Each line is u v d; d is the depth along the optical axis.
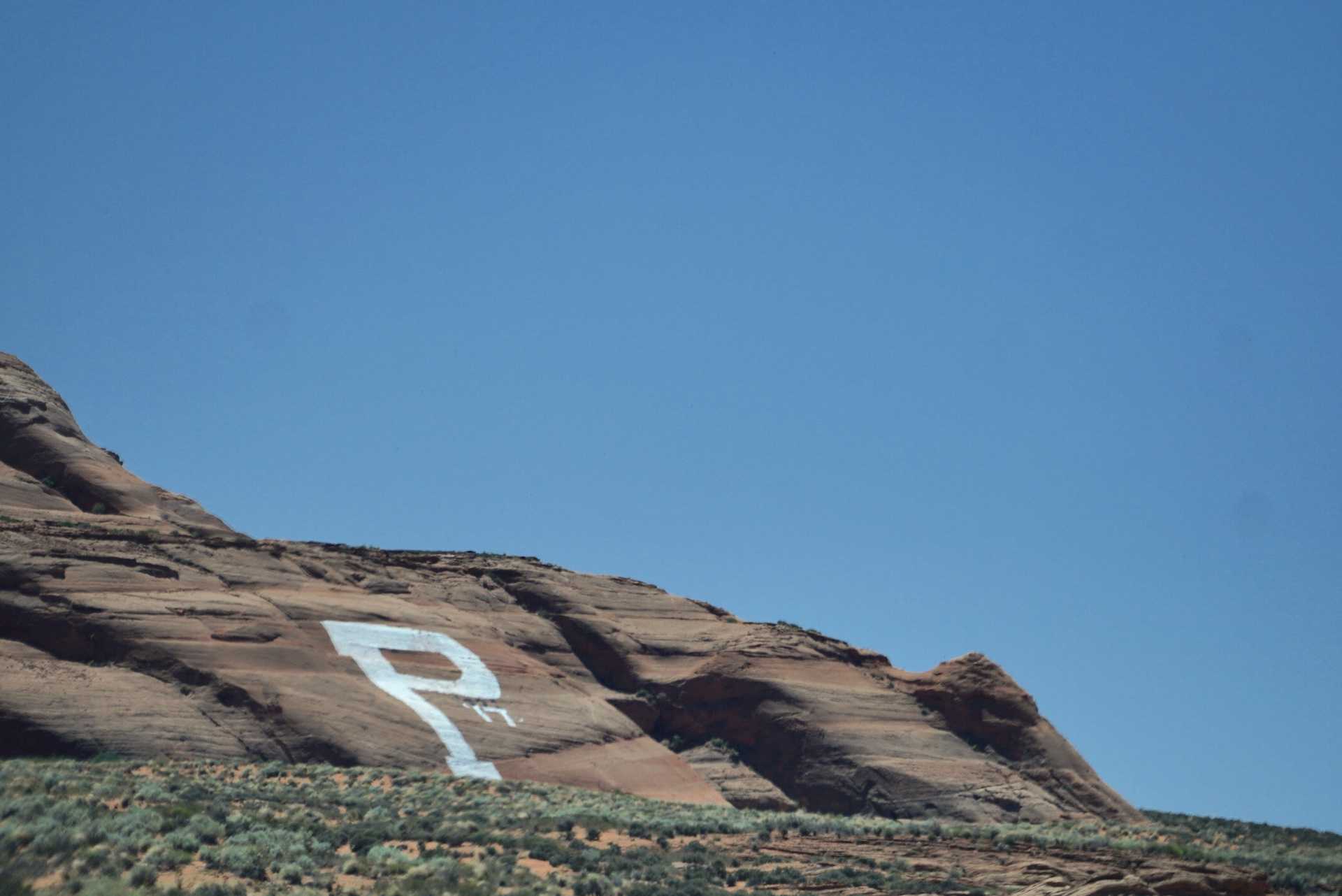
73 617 86.12
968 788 106.69
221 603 93.44
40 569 88.12
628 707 112.12
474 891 49.47
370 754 87.06
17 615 84.88
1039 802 107.12
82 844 46.72
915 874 68.44
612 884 55.09
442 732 92.75
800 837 78.88
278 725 85.56
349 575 109.75
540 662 112.00
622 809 83.31
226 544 103.19
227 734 83.31
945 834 84.06
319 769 81.81
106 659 85.75
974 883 65.94
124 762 75.88
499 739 95.31
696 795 101.50
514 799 80.38
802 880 62.84
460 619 108.81
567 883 54.12
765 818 86.19
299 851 51.44
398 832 60.75
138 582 91.94
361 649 97.62
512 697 101.44
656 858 64.19
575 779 95.06
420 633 103.00
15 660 81.75
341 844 57.12
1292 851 103.31
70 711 78.19
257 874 47.16
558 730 99.62
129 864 45.19
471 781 84.75
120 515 108.62
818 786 108.06
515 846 61.62
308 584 104.62
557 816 74.06
